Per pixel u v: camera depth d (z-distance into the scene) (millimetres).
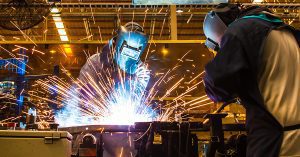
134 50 2768
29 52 3773
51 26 6199
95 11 4762
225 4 1715
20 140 1519
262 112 1356
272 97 1352
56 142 1530
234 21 1549
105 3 3486
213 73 1418
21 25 3287
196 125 1749
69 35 6945
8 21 3273
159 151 1716
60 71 3736
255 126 1362
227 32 1470
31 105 2920
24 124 2322
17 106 2816
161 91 3770
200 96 3762
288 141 1292
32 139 1523
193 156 1728
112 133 1940
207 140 1974
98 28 6523
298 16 4125
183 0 3383
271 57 1389
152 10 4508
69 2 3629
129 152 1926
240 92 1420
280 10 4250
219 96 1486
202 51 3861
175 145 1717
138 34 2711
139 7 3652
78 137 1938
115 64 2902
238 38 1411
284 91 1352
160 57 3842
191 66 3838
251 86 1400
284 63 1388
